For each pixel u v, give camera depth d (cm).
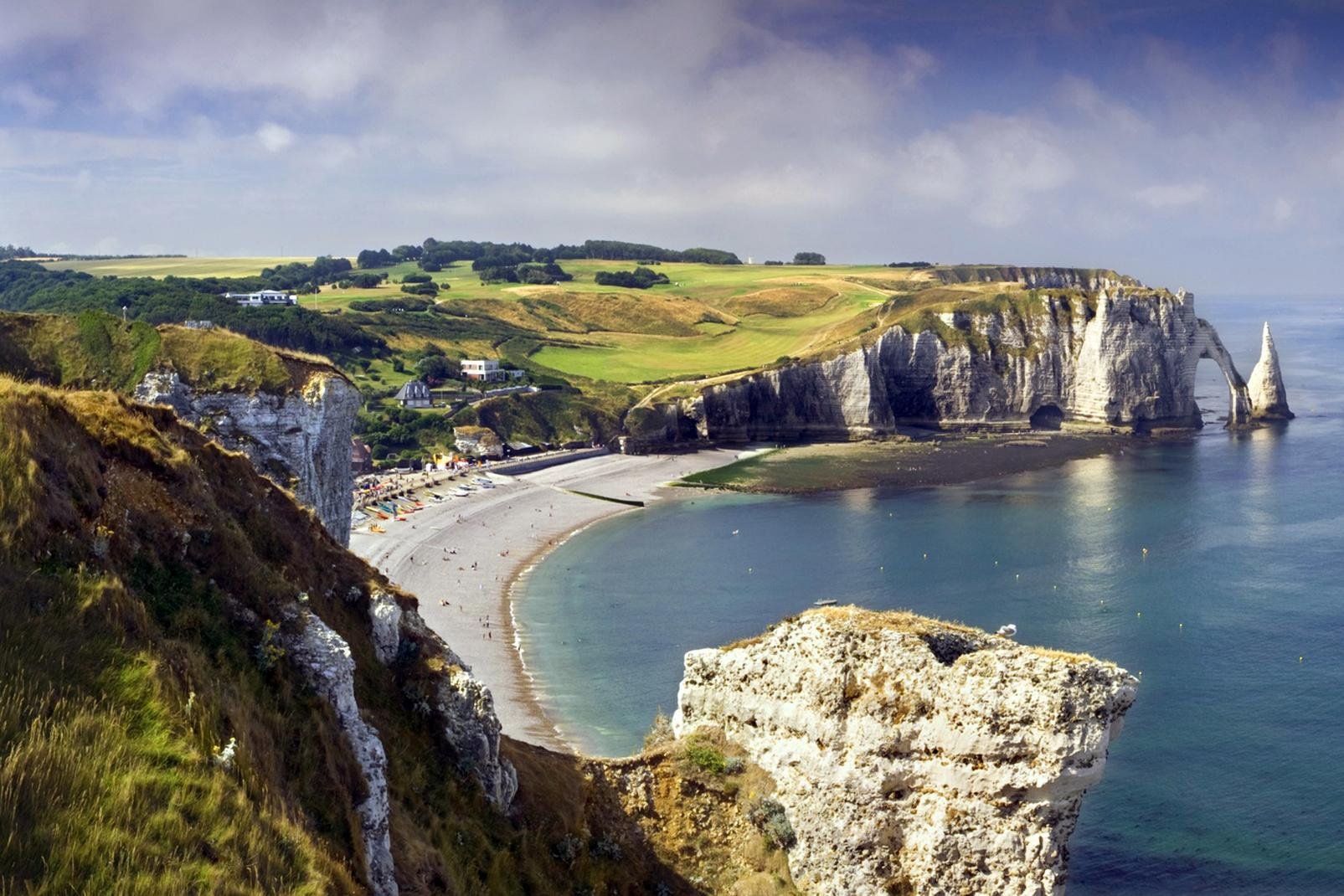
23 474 2866
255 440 8462
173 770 2484
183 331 8925
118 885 2159
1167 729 8325
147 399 8394
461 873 3456
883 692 3988
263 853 2486
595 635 10850
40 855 2139
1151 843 6638
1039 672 3734
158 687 2642
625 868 4088
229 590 3288
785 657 4306
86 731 2423
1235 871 6303
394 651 4003
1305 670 9519
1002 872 3734
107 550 2984
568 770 4372
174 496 3372
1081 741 3669
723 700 4550
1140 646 10244
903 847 3903
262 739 2900
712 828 4288
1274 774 7531
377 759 3300
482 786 3869
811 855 4078
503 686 9269
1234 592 11988
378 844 3106
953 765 3828
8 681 2434
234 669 3050
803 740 4178
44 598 2672
